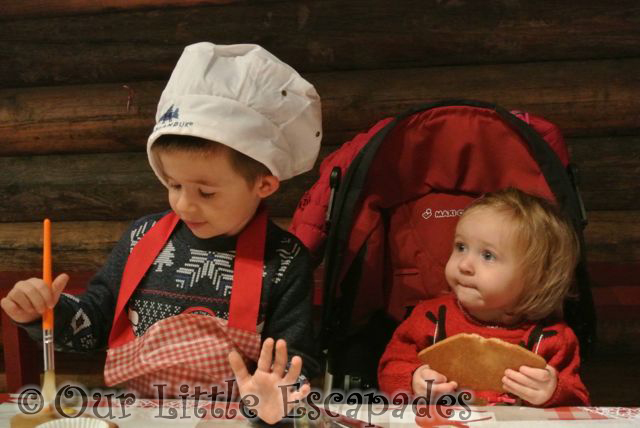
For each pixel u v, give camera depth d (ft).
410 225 4.21
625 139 5.64
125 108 6.00
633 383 5.92
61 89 6.15
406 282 4.22
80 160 6.24
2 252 6.33
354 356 4.15
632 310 4.81
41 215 6.31
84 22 6.00
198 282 3.43
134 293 3.51
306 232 4.33
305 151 3.41
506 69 5.63
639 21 5.40
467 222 3.58
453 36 5.55
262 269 3.39
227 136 3.02
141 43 5.92
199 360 3.28
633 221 5.67
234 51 3.25
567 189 3.72
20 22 6.11
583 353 3.96
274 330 3.40
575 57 5.56
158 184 6.10
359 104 5.69
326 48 5.68
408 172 4.10
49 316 2.88
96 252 6.22
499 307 3.59
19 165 6.30
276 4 5.74
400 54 5.64
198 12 5.83
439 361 3.36
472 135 3.93
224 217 3.25
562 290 3.57
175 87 3.16
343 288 4.04
